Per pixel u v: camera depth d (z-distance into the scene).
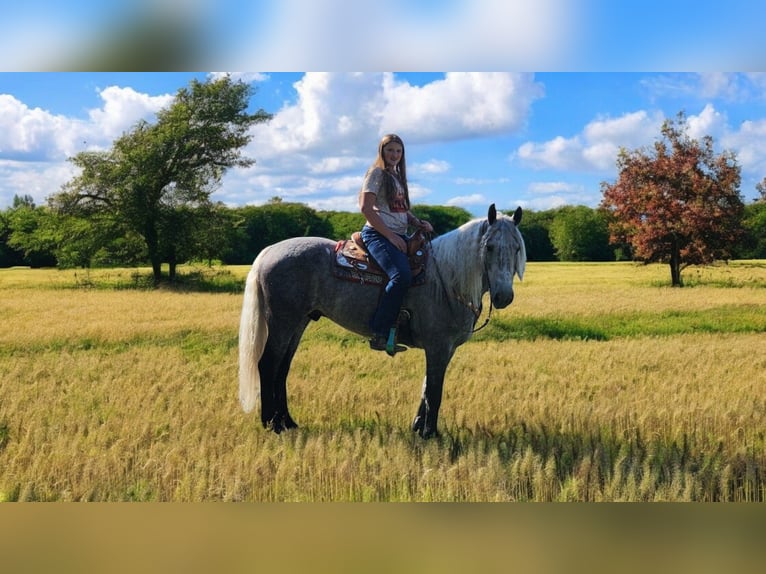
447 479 4.11
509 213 6.45
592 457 4.52
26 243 34.94
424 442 5.03
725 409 5.92
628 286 24.67
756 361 8.82
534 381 7.50
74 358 9.53
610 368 8.41
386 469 4.26
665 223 26.94
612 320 14.75
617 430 5.36
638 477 4.38
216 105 32.44
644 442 5.01
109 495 4.11
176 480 4.23
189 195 32.09
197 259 34.06
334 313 5.54
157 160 31.23
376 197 5.30
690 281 27.31
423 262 5.35
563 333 13.04
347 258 5.45
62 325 13.16
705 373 7.78
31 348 10.71
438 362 5.38
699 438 5.13
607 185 29.00
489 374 8.05
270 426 5.45
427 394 5.36
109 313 15.88
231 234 34.38
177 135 31.33
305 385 7.13
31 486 4.09
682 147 27.89
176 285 28.80
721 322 14.50
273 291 5.48
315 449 4.61
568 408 5.89
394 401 6.34
